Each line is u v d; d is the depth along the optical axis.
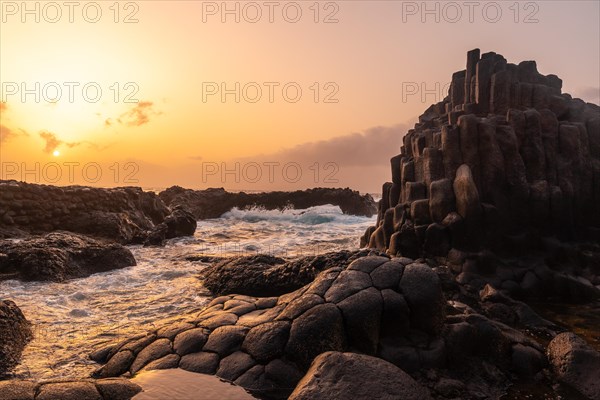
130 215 17.66
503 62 10.95
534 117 9.60
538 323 6.51
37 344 5.47
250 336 4.68
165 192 30.17
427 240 9.46
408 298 4.93
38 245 9.78
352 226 23.16
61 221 14.72
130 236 15.78
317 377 3.88
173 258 11.99
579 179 9.68
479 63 11.02
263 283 7.81
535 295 8.26
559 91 11.45
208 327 5.05
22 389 3.58
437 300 4.98
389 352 4.67
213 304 6.13
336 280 5.23
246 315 5.35
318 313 4.64
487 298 7.23
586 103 11.38
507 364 4.88
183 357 4.61
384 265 5.35
